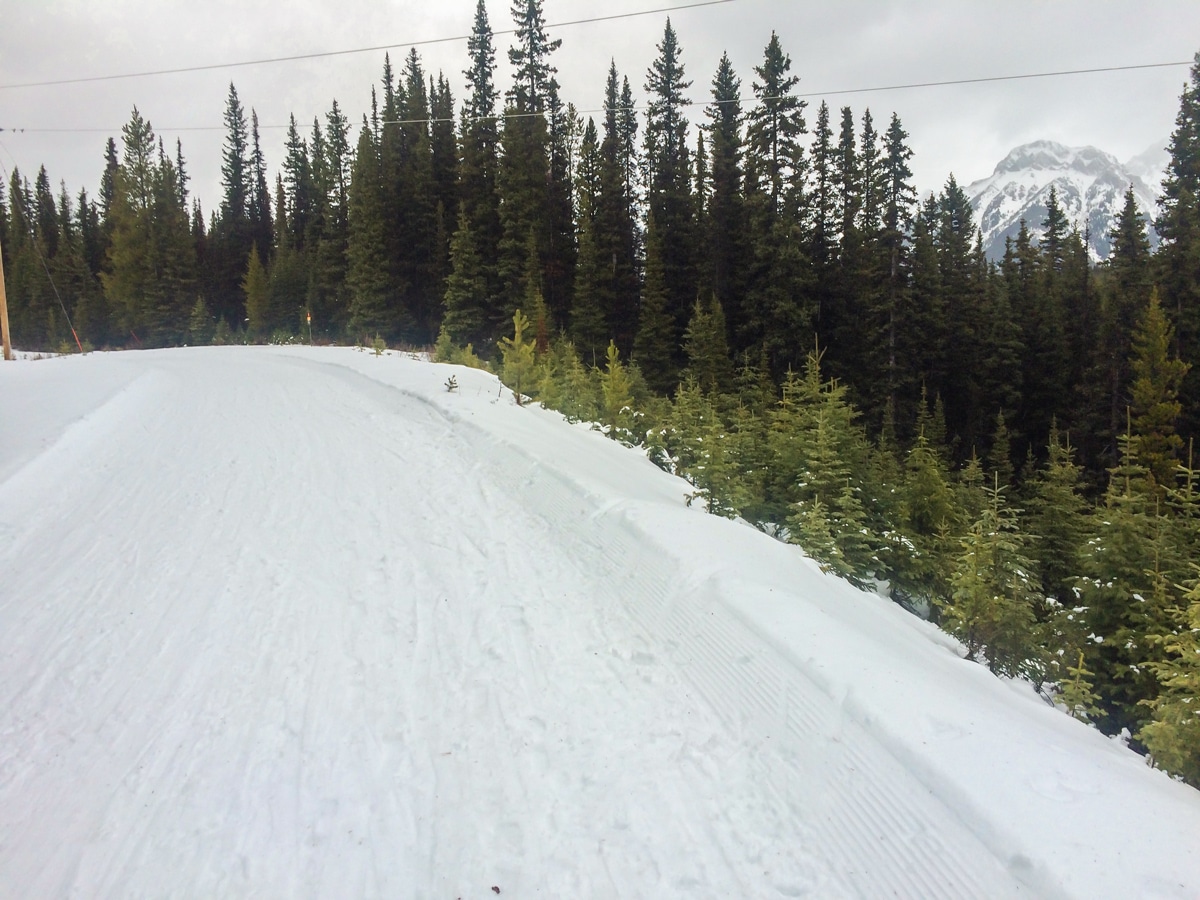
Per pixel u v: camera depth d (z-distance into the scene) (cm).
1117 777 357
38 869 339
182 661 527
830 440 1052
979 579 746
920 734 378
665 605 576
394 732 437
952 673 520
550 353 2362
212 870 335
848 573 868
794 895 308
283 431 1269
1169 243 3628
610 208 4300
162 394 1697
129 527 813
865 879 311
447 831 356
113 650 545
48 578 680
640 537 700
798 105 3778
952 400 4375
